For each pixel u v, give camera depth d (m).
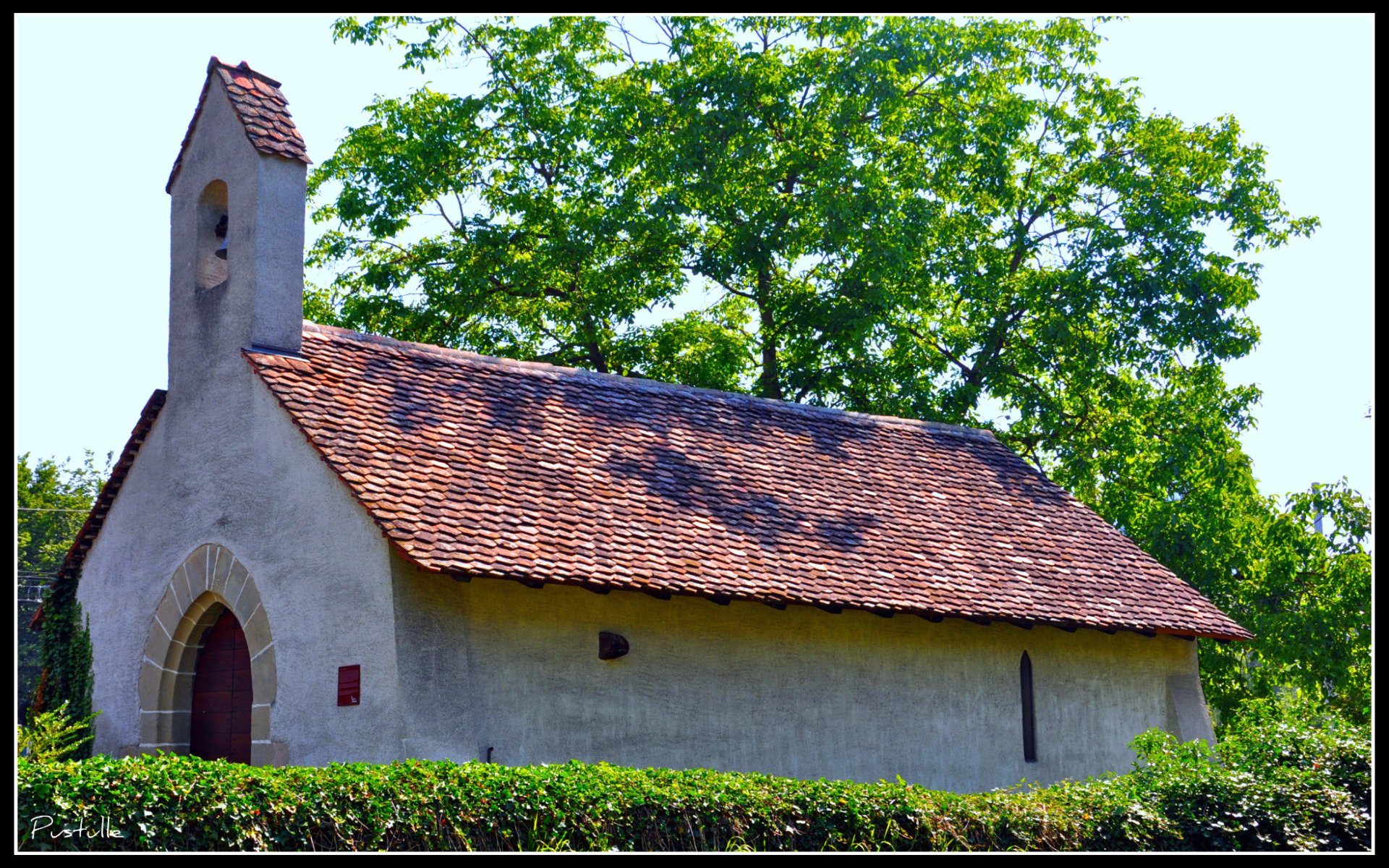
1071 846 11.61
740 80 28.56
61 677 18.23
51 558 46.00
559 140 30.14
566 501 15.37
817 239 28.61
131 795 8.86
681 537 15.66
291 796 9.45
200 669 16.31
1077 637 18.78
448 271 30.56
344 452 14.28
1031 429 30.02
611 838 10.34
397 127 30.00
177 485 16.59
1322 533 26.80
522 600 14.33
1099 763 18.50
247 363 15.73
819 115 28.97
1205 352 28.22
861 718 16.47
